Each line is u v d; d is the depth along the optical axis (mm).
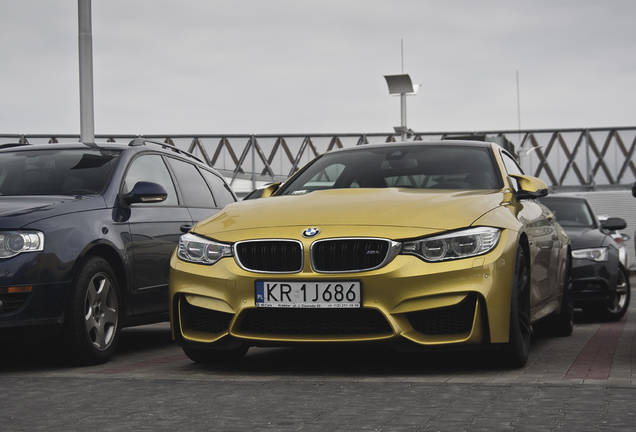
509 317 4227
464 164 5301
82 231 5047
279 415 3266
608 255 8352
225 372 4535
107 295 5266
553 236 5906
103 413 3373
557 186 27250
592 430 2893
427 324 4113
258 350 5566
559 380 3973
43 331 4754
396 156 5512
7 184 5742
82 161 5914
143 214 5781
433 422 3082
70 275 4879
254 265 4270
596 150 27281
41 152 6105
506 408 3299
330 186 5277
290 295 4160
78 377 4395
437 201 4445
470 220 4230
